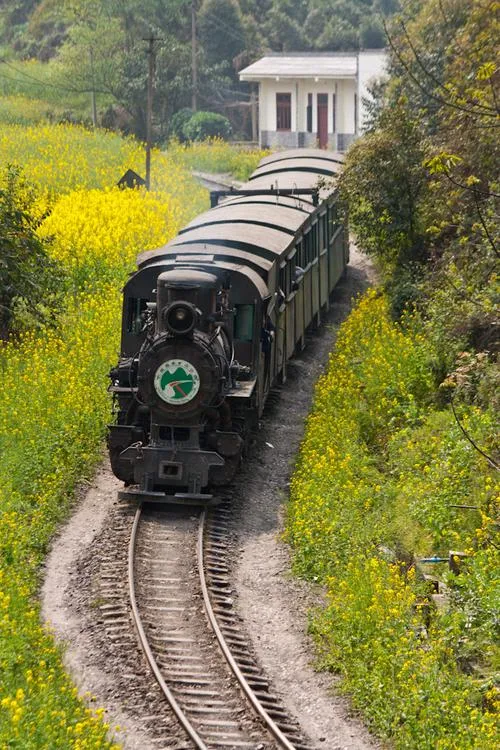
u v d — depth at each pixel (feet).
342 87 361.71
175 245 125.80
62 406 123.65
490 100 104.32
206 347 105.70
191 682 77.15
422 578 89.86
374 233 165.17
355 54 389.80
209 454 108.58
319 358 161.79
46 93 421.59
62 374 133.49
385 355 135.64
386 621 81.87
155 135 402.72
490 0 123.65
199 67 422.00
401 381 127.85
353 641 82.23
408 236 162.81
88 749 63.87
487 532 91.15
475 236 120.88
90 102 409.08
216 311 110.11
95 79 410.52
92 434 123.24
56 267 164.45
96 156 298.97
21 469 110.22
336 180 167.12
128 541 101.09
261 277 120.98
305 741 71.15
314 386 148.77
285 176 187.83
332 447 117.70
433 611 84.12
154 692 75.56
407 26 183.73
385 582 87.30
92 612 87.61
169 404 106.32
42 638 79.05
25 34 502.38
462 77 113.91
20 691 65.72
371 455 118.01
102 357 140.26
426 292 140.97
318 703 76.69
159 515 108.37
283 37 484.33
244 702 75.00
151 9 437.58
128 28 431.02
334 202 182.29
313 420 128.36
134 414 112.78
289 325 142.31
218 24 449.48
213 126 395.34
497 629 79.92
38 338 150.00
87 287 175.22
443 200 125.80
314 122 366.84
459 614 81.25
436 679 74.54
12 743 61.87
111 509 108.99
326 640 84.84
